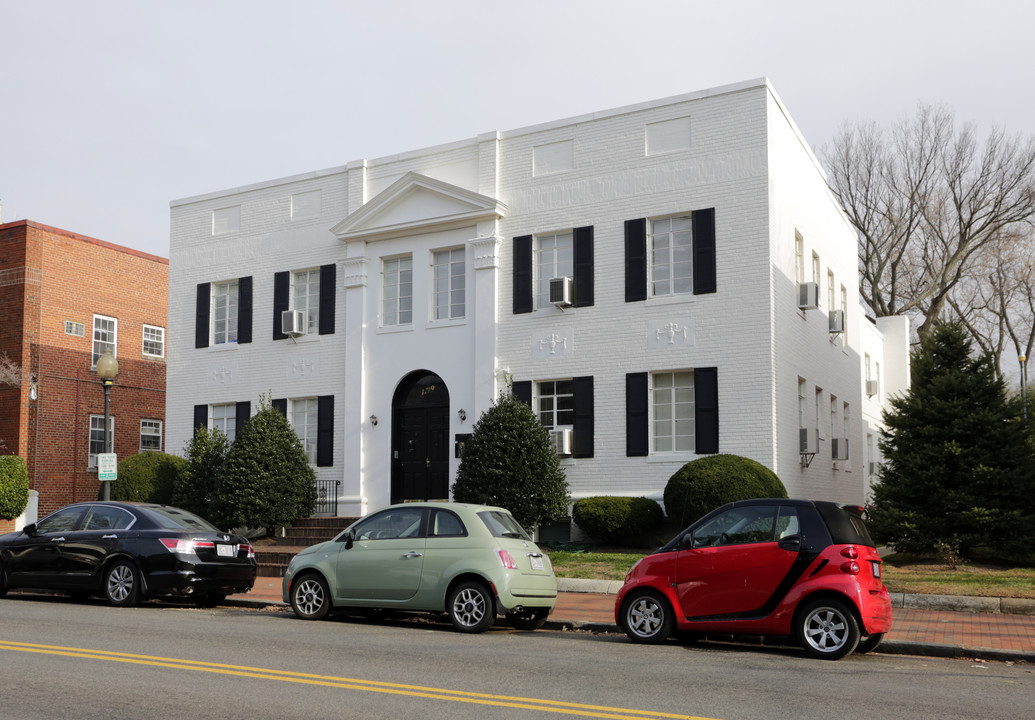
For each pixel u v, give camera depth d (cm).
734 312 2091
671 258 2195
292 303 2689
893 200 4509
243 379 2727
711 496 1883
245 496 2294
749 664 1009
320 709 725
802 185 2405
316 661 949
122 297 3506
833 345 2669
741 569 1123
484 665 950
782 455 2080
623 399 2186
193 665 903
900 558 1862
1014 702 819
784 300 2169
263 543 2353
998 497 1794
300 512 2391
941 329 1984
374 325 2528
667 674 920
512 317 2336
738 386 2069
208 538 1500
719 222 2127
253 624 1272
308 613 1361
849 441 2822
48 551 1538
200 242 2866
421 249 2481
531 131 2370
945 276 4322
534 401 2292
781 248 2170
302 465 2405
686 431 2144
